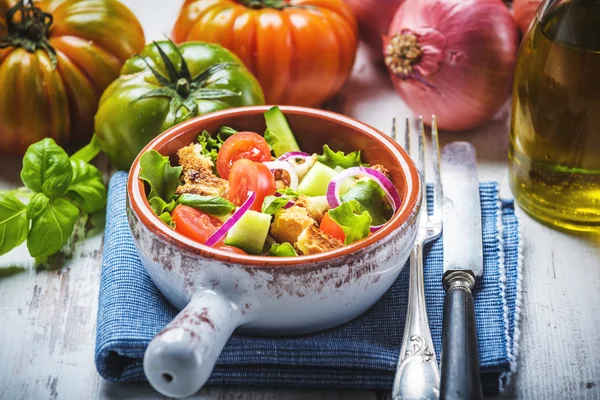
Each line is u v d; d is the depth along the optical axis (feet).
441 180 2.28
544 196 2.29
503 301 2.07
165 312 2.03
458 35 2.44
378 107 2.66
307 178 2.06
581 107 2.17
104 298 2.03
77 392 1.99
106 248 2.13
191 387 1.77
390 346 2.00
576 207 2.27
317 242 1.93
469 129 2.58
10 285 2.17
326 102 2.67
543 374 2.03
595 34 2.13
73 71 2.45
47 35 2.47
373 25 2.68
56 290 2.16
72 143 2.55
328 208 2.03
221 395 1.98
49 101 2.42
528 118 2.25
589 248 2.27
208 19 2.55
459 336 1.90
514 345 2.03
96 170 2.31
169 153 2.10
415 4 2.48
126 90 2.35
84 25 2.46
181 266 1.90
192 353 1.76
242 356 1.96
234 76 2.38
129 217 1.98
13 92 2.40
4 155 2.49
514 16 2.54
